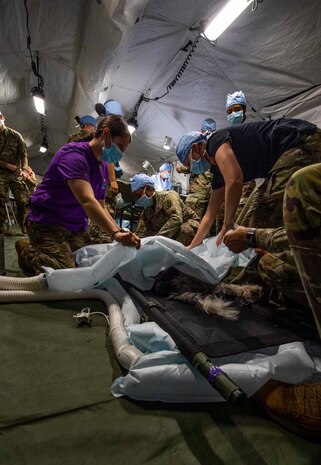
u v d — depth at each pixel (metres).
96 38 2.85
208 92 4.15
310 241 0.52
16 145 2.69
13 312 1.08
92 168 1.42
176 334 0.73
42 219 1.46
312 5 2.46
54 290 1.22
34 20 3.07
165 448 0.53
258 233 0.84
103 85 3.56
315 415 0.56
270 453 0.53
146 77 4.09
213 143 1.22
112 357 0.83
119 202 4.05
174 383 0.64
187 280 1.15
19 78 4.32
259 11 2.64
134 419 0.59
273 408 0.61
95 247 1.52
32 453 0.50
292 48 2.94
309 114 3.72
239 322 0.89
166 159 6.95
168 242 1.16
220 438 0.56
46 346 0.86
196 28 3.01
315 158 1.06
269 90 3.66
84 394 0.66
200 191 2.72
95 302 1.26
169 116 5.12
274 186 1.12
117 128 1.33
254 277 1.20
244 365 0.65
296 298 0.84
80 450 0.51
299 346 0.74
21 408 0.60
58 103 5.21
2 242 1.55
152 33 3.18
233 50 3.22
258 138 1.17
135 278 1.21
